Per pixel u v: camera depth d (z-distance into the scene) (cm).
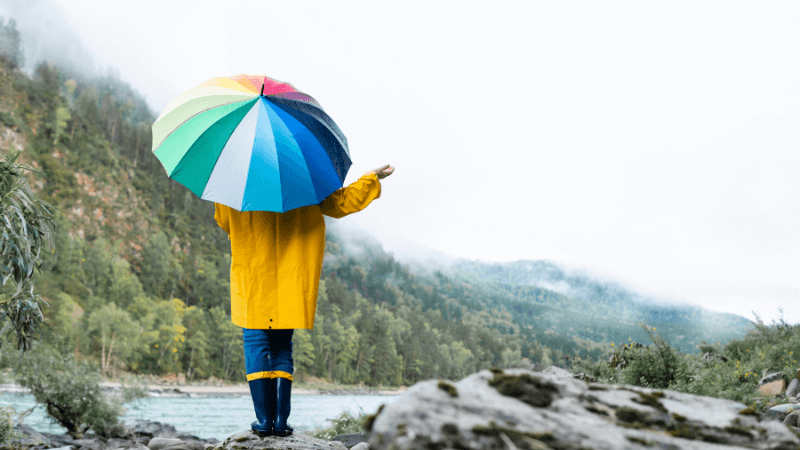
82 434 970
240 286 275
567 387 116
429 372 16200
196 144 259
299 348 12106
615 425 104
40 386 921
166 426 1198
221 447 274
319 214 288
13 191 383
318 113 284
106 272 11469
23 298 391
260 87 277
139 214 15500
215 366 10762
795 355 726
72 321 8250
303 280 277
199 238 17138
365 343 14562
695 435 104
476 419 95
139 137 18312
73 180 14375
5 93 15250
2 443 569
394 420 93
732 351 946
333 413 2472
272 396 280
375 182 301
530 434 93
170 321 10406
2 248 366
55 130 15100
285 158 261
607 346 720
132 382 1080
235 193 254
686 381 640
